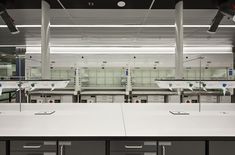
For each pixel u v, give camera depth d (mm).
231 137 1881
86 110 2934
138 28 5555
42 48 3688
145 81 7441
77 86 6598
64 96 6348
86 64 7180
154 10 4109
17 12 4184
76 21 4895
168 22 4996
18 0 3545
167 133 1947
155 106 3027
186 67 7234
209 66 7270
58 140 1898
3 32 5992
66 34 6227
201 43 7434
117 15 4457
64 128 2102
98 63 7180
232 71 7098
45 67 3719
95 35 6355
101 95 6711
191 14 4324
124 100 6730
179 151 1914
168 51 7590
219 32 5926
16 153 1919
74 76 6945
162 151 1908
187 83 2754
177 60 3738
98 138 1874
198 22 4914
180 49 3689
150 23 5074
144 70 7410
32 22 4918
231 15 3041
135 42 7324
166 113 2750
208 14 4316
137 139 1875
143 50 7668
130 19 4766
